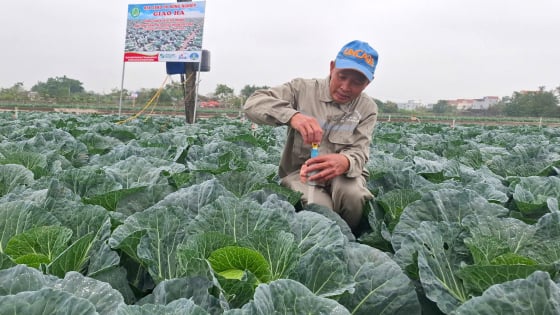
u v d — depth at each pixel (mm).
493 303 2174
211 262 2469
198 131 13766
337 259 2604
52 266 2549
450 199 3871
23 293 1881
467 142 12117
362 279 2770
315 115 5023
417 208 3820
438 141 12500
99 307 2176
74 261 2701
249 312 1987
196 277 2363
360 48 4551
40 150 7105
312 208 4160
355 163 4781
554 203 4246
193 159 7402
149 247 2736
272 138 12031
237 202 3092
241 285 2346
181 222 2959
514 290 2186
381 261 2846
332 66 4992
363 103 5172
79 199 3910
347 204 4824
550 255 3117
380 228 4395
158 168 5070
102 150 8094
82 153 7348
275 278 2588
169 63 21516
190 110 21625
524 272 2527
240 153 7297
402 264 3016
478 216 3365
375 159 6938
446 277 2906
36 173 5188
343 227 3998
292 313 2123
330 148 5109
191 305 1982
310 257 2633
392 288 2711
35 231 2756
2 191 4566
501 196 4723
